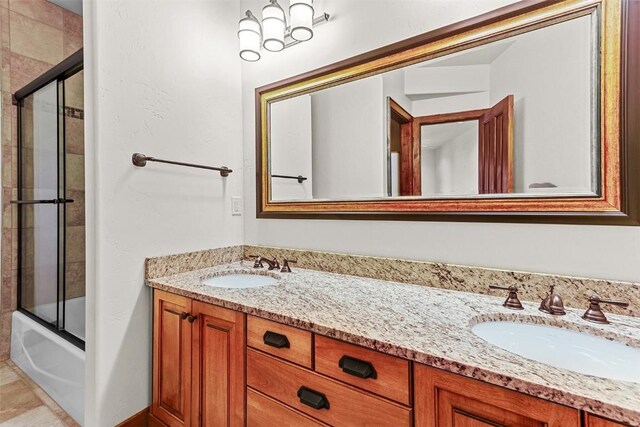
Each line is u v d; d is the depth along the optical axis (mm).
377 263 1410
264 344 1027
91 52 1295
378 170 1448
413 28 1344
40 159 2166
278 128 1781
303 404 930
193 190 1655
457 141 1262
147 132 1458
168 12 1556
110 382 1325
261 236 1854
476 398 664
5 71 2180
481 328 938
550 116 1079
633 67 946
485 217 1178
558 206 1053
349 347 843
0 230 2160
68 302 2062
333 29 1569
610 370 812
